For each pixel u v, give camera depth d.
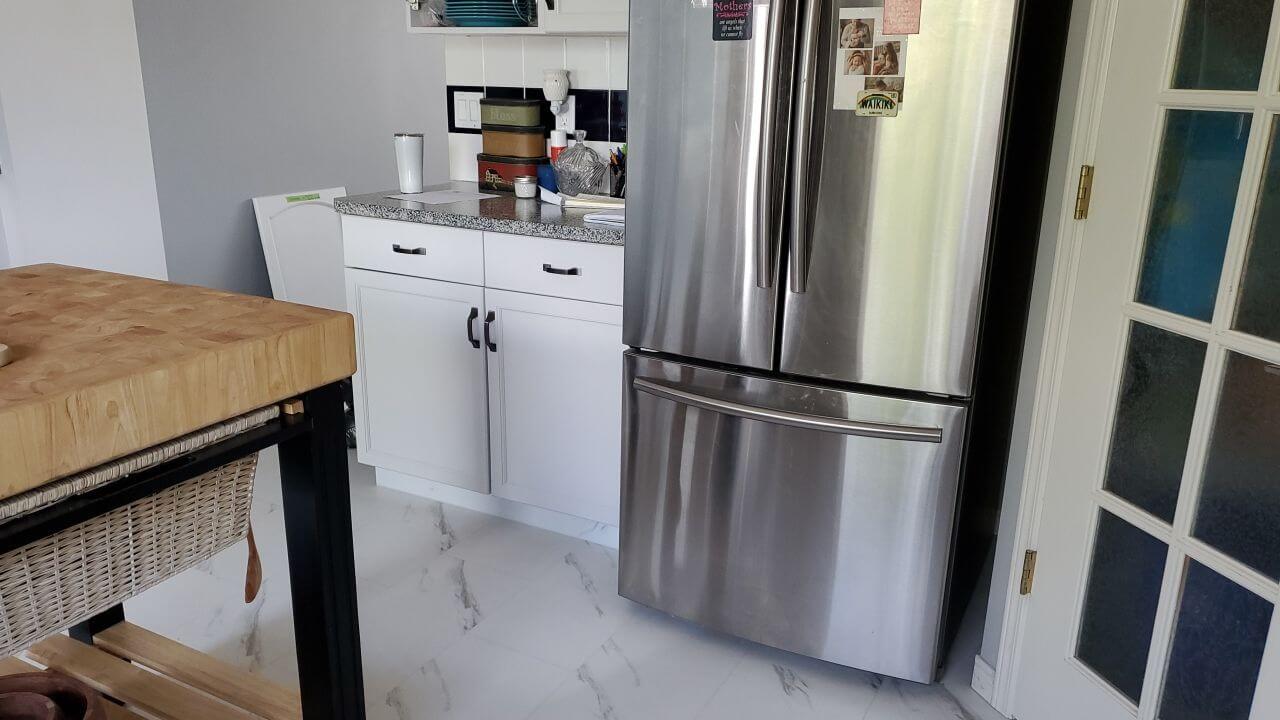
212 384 1.18
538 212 2.70
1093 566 1.78
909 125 1.80
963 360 1.89
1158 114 1.56
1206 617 1.55
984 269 1.83
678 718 2.04
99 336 1.23
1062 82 1.76
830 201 1.89
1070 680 1.83
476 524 2.89
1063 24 2.24
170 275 3.63
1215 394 1.50
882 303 1.91
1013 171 2.14
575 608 2.45
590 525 2.79
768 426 2.05
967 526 2.22
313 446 1.40
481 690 2.12
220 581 2.56
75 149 3.32
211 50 3.63
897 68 1.78
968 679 2.18
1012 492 1.96
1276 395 1.41
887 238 1.87
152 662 1.82
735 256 2.01
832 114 1.85
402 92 4.55
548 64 3.06
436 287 2.71
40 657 1.82
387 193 3.05
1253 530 1.46
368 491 3.12
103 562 1.23
